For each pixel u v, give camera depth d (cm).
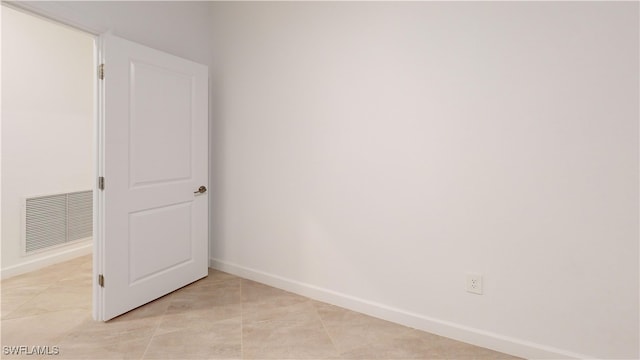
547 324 173
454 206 194
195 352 182
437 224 199
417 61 201
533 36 170
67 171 334
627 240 155
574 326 167
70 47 334
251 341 193
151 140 233
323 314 226
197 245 277
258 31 269
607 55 155
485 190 185
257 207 277
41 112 311
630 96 152
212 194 305
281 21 256
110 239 210
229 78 288
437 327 201
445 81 193
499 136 180
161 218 244
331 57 233
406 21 203
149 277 237
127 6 228
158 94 237
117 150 212
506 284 182
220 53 293
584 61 159
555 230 169
